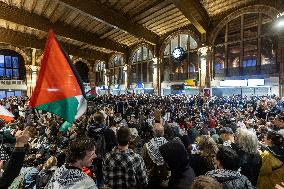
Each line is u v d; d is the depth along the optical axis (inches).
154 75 1083.9
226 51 812.0
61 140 288.8
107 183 112.6
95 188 72.6
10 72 1557.6
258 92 746.2
